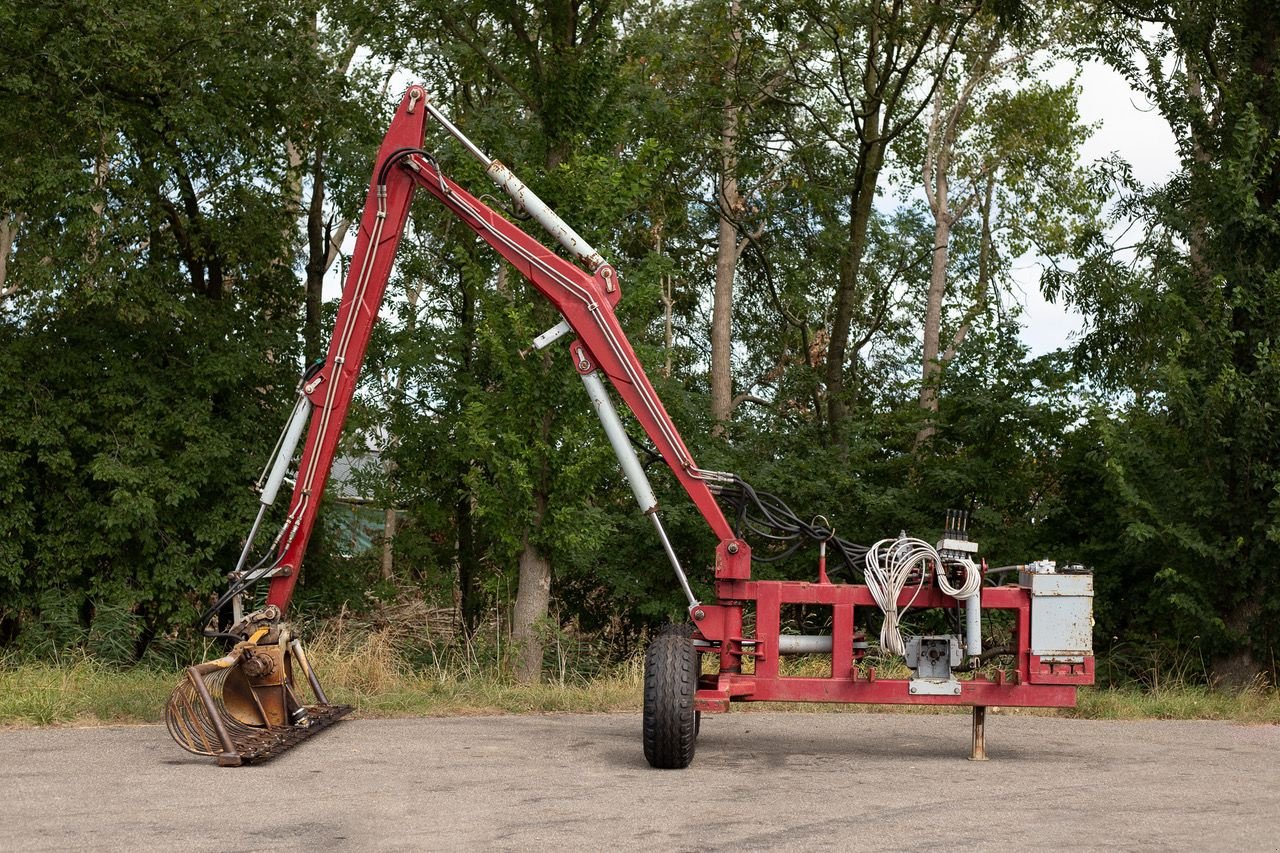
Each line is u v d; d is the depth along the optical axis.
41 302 21.12
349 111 23.34
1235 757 8.88
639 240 31.84
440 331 24.75
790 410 34.25
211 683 9.95
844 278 27.92
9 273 27.19
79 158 20.94
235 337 23.44
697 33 26.70
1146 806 6.65
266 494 9.76
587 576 24.03
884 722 11.13
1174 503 16.64
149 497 21.06
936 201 34.75
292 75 22.58
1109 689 16.91
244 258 24.33
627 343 9.45
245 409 23.12
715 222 34.78
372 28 21.17
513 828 5.90
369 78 24.95
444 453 23.94
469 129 21.88
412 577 30.20
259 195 23.97
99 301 20.59
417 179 9.91
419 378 24.92
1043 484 21.55
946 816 6.28
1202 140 16.70
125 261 20.94
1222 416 15.52
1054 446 21.12
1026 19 26.47
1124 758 8.77
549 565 16.89
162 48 21.31
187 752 8.29
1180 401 15.54
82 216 20.08
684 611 22.58
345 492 25.98
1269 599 15.77
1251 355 15.74
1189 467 17.08
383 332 24.75
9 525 21.22
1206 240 16.72
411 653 19.06
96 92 20.62
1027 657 8.69
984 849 5.46
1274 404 15.39
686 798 6.79
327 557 24.89
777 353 38.12
